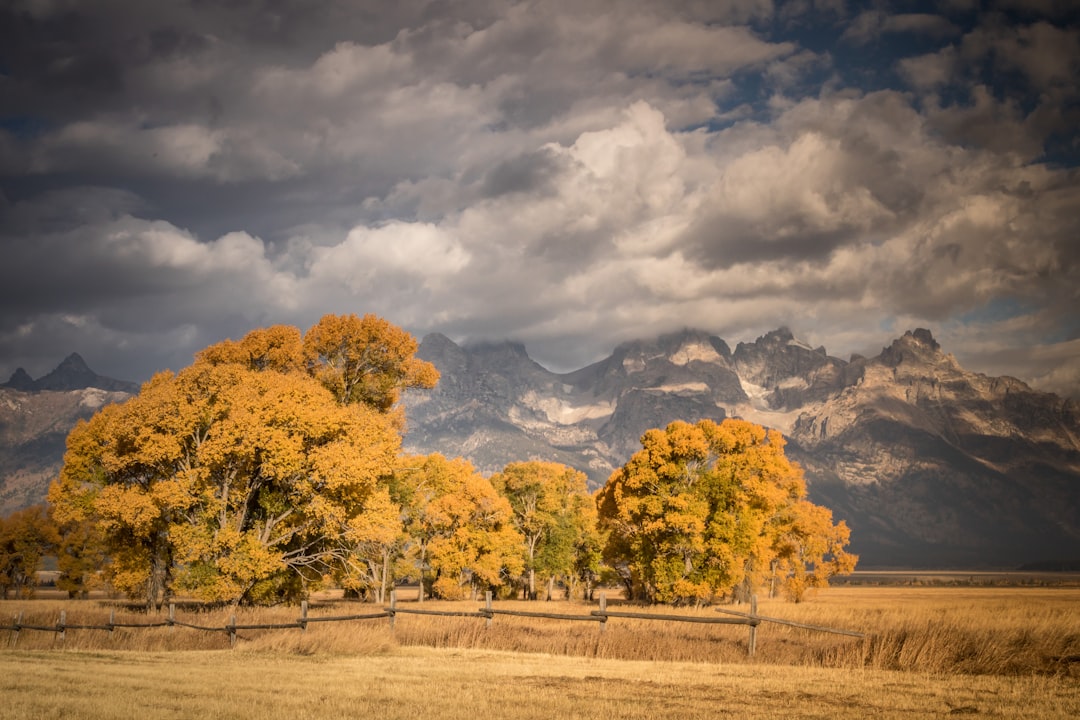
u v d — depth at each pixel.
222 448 43.06
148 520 43.78
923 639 20.41
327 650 22.41
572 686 15.70
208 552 43.16
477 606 64.38
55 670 17.97
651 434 69.06
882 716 12.69
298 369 55.28
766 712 12.97
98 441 50.84
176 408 45.38
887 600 105.62
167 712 12.82
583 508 104.69
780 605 51.75
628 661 20.30
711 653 21.44
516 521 100.00
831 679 16.78
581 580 114.12
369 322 55.69
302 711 12.87
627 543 75.88
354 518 46.19
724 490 66.69
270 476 45.34
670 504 65.88
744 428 70.69
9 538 100.81
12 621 31.00
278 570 46.91
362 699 14.08
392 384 57.09
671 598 66.50
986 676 17.47
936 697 14.47
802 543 90.00
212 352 54.31
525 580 104.44
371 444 47.00
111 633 27.11
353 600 67.44
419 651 22.39
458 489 84.88
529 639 23.89
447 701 13.84
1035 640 20.70
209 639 25.55
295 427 44.19
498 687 15.49
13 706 13.21
